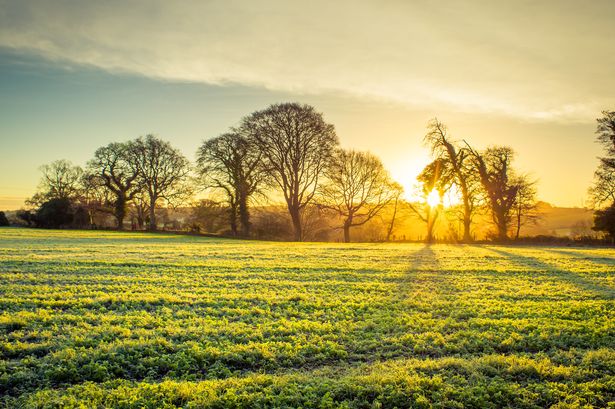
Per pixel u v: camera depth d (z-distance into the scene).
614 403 8.62
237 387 9.39
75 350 11.35
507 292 19.86
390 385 9.34
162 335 12.80
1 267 25.17
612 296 18.89
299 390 9.23
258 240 70.00
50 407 8.47
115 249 39.03
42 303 16.16
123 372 10.30
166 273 24.50
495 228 77.00
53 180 95.56
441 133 67.69
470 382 9.66
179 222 93.94
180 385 9.32
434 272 26.44
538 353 11.41
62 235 60.44
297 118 64.88
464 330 13.57
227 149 71.75
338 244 58.53
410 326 13.94
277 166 67.56
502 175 68.25
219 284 21.16
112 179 84.69
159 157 84.00
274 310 16.03
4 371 10.12
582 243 61.72
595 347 12.05
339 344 12.22
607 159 61.44
